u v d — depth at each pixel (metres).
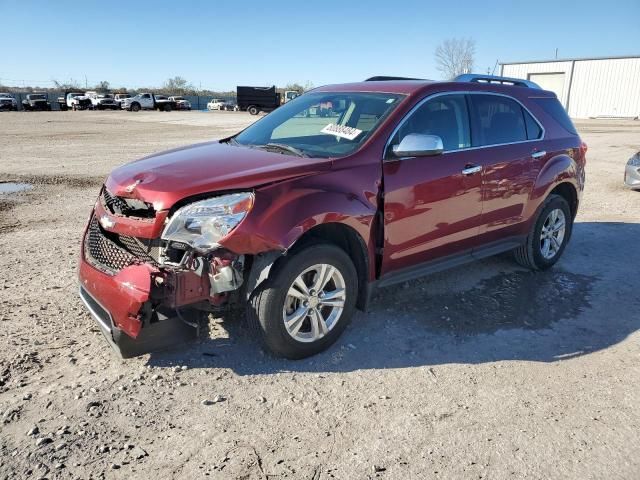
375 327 4.32
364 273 4.04
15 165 13.34
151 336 3.39
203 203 3.28
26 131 25.42
